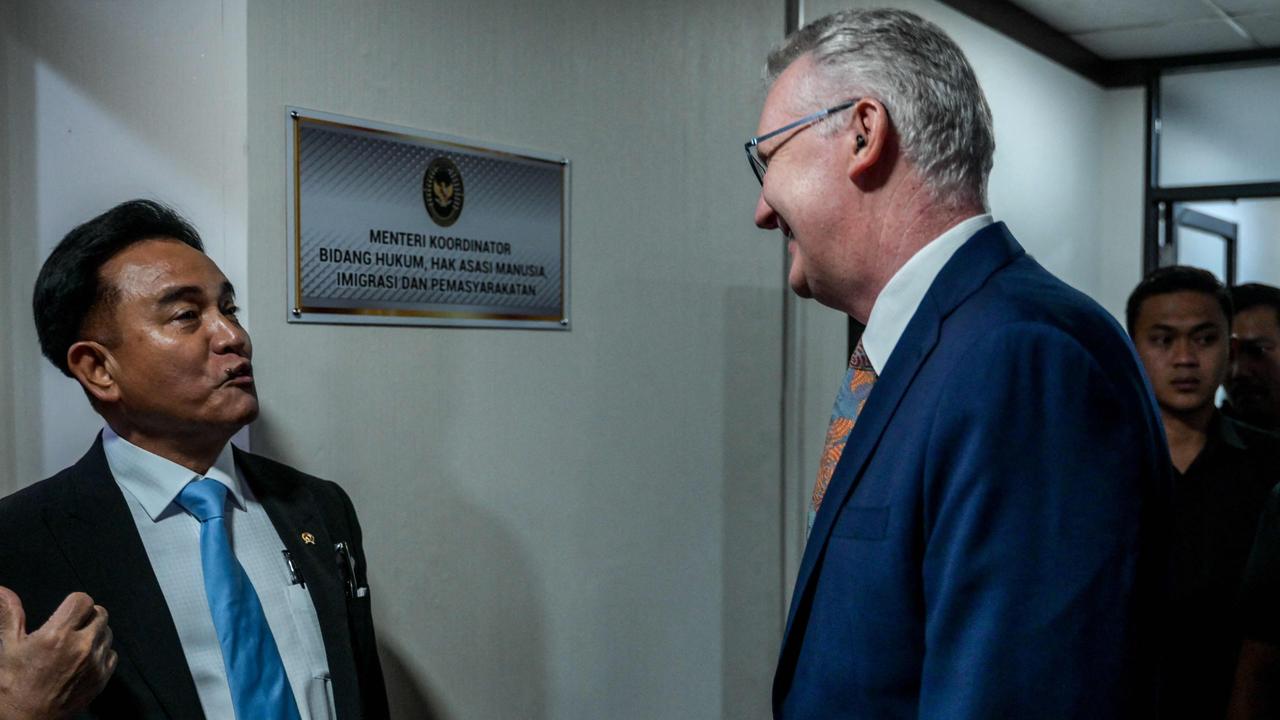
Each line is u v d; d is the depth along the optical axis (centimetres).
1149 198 410
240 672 103
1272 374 225
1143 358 192
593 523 197
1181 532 184
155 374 102
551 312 187
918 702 81
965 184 88
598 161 197
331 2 149
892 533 81
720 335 229
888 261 90
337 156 150
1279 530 137
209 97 141
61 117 150
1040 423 74
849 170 89
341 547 120
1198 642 179
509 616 179
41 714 85
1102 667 71
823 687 85
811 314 259
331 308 150
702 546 225
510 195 178
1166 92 411
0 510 101
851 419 97
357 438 154
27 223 151
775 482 247
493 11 175
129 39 146
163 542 105
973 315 81
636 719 208
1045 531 72
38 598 96
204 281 106
